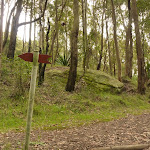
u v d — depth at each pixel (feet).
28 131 8.09
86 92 38.27
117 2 73.00
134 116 27.04
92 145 12.48
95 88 41.96
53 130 18.24
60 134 16.43
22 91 27.55
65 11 61.21
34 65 7.87
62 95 33.47
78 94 35.91
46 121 22.34
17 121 21.02
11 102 25.45
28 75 28.53
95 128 19.07
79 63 68.90
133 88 50.96
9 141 13.55
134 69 110.83
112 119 24.76
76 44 37.27
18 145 12.59
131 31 66.80
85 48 42.86
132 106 38.09
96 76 45.55
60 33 71.31
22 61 27.76
